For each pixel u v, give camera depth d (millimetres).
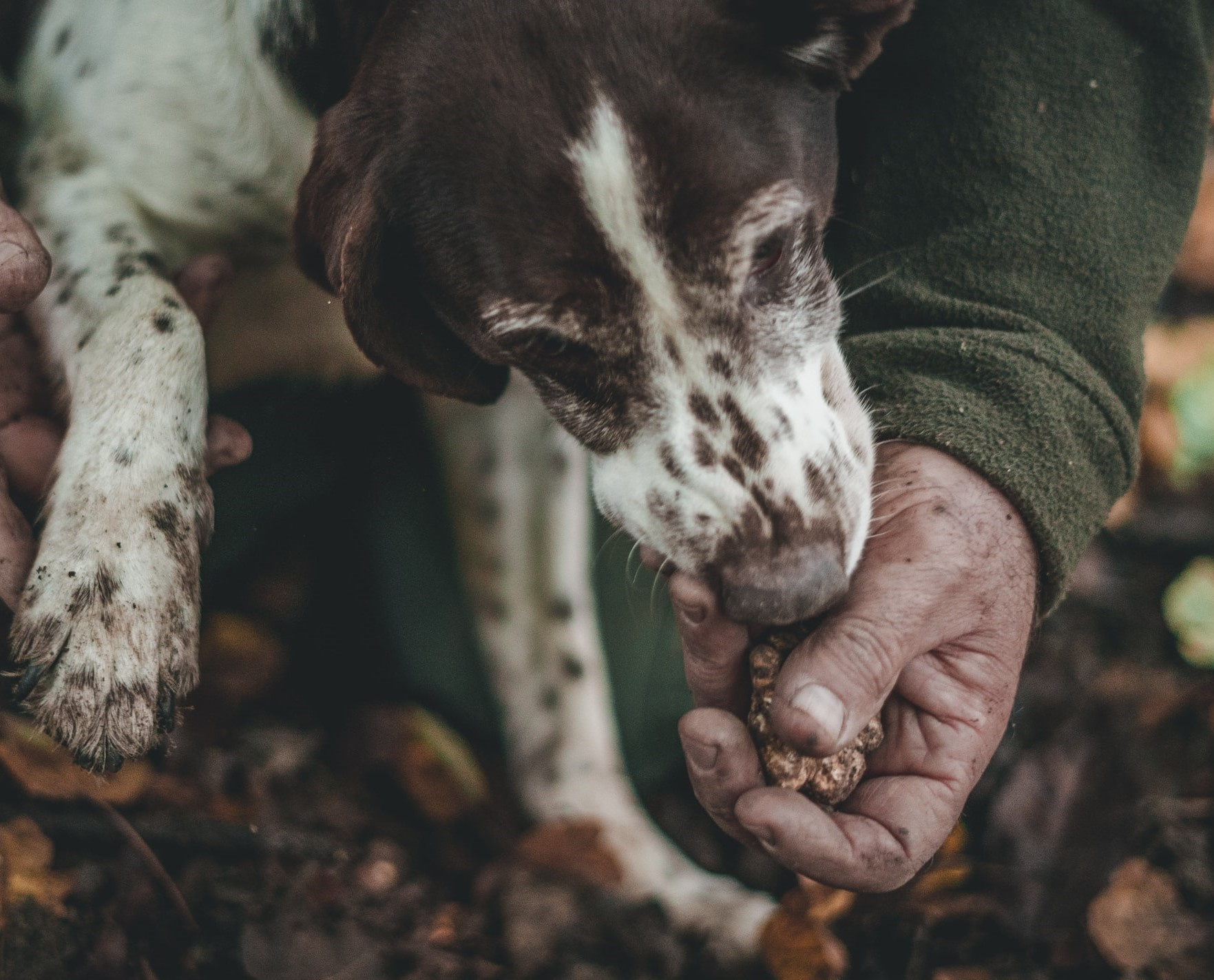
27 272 659
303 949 770
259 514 970
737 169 671
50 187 803
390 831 885
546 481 940
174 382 725
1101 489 679
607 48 674
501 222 680
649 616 998
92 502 691
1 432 730
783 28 688
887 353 696
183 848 789
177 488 706
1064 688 943
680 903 876
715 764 623
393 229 711
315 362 926
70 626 667
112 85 819
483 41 685
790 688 612
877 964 821
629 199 666
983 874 848
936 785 632
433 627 979
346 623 994
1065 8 707
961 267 700
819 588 643
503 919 849
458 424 946
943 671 642
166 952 737
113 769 661
